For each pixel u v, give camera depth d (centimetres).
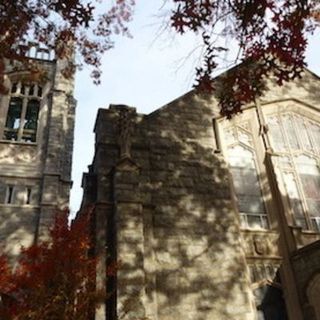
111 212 1634
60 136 2878
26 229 2398
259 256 1733
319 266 1606
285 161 2086
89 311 1494
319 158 2172
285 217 1856
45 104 3048
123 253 1493
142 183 1748
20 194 2550
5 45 1216
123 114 1878
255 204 1908
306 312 1606
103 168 1741
